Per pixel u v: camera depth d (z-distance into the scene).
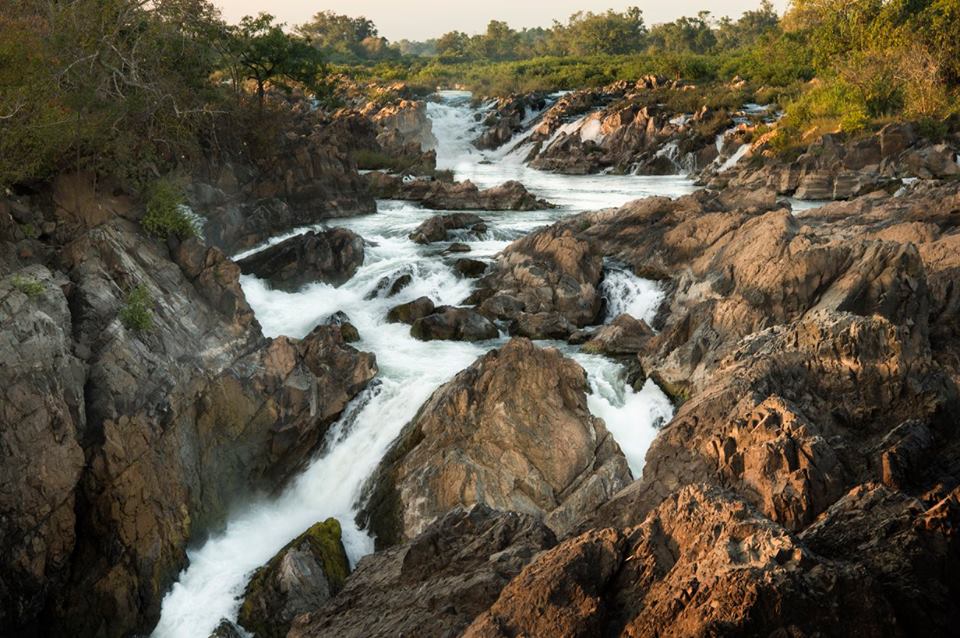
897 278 26.69
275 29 60.12
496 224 48.44
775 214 33.41
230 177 43.88
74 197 29.06
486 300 34.91
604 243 41.00
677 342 29.72
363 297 36.91
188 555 22.78
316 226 47.41
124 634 20.55
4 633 19.83
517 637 11.69
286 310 34.94
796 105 76.19
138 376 23.23
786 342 23.62
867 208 42.09
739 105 89.06
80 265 25.28
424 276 37.72
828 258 28.36
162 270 27.03
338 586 21.27
